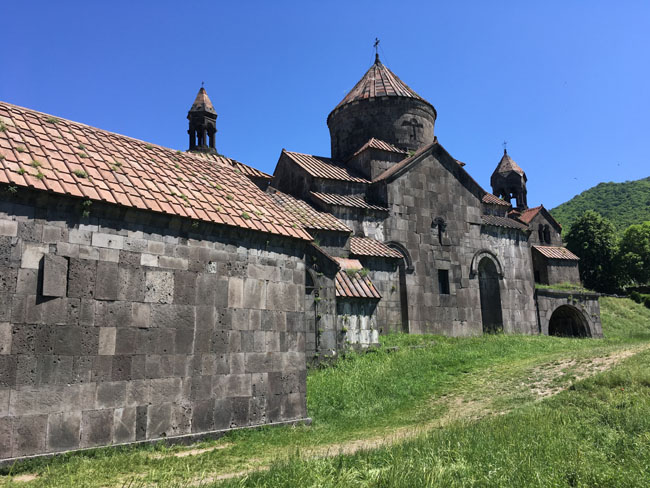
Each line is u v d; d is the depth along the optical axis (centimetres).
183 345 1027
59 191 892
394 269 2311
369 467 761
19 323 827
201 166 1388
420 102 3011
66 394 861
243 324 1140
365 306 1895
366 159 2709
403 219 2533
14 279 834
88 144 1155
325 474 734
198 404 1032
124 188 1030
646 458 769
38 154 988
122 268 962
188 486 714
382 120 2945
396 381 1506
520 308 2934
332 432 1131
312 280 1752
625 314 4278
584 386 1236
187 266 1062
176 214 1043
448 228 2670
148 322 982
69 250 900
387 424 1194
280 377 1195
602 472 706
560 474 704
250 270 1177
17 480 738
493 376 1516
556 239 4612
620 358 1456
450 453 804
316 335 1709
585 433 916
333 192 2516
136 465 820
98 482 730
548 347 2014
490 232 2903
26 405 816
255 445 991
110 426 905
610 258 5709
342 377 1531
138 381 952
